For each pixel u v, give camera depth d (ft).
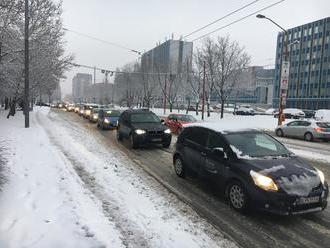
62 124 92.89
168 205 23.27
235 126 28.09
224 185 24.26
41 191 23.81
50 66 102.06
